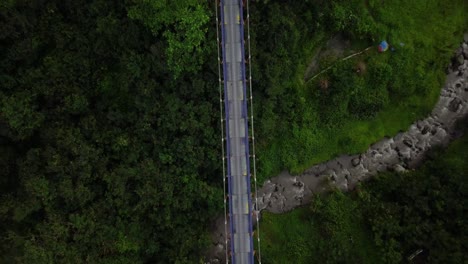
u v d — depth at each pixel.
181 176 36.34
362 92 40.84
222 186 37.91
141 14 32.78
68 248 32.44
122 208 35.09
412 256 36.69
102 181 34.97
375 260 38.41
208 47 34.34
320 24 39.22
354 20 39.31
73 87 33.88
